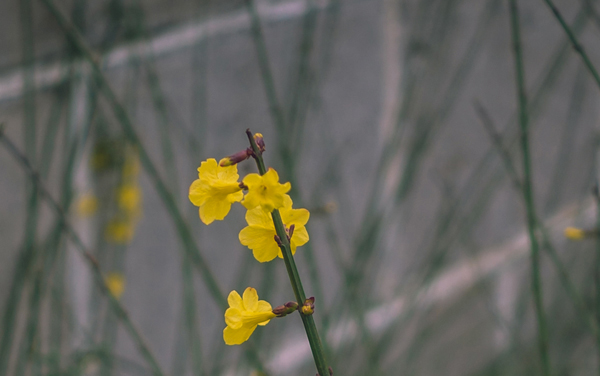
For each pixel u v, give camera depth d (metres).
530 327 1.39
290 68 1.06
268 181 0.52
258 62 1.01
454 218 1.25
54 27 0.80
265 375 0.74
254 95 1.02
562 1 1.41
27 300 0.82
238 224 1.06
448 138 1.26
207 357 1.00
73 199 0.81
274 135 1.05
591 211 1.57
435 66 1.18
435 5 1.22
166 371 0.99
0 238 0.79
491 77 1.34
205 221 0.54
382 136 1.20
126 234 0.92
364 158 1.17
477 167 1.34
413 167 1.05
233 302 0.54
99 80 0.76
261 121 1.04
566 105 1.47
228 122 0.99
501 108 1.37
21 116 0.79
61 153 0.84
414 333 1.19
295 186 0.84
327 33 1.07
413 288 1.23
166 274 0.98
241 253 1.07
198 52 0.93
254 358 0.79
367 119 1.17
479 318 1.34
